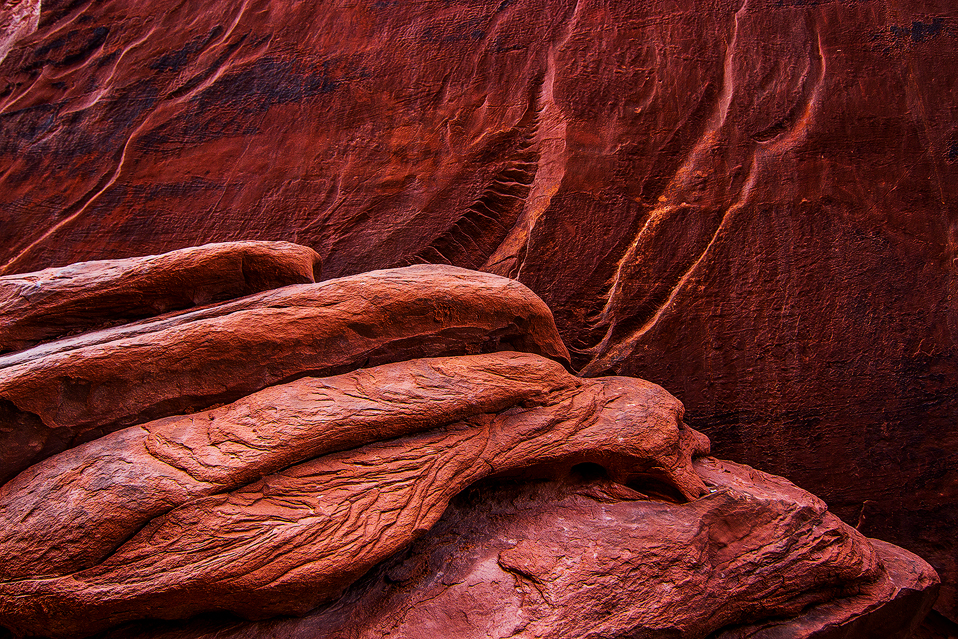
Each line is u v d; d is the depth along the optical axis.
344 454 2.73
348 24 5.66
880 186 4.54
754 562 2.93
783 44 4.98
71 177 5.46
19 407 2.56
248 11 5.89
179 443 2.56
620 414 3.37
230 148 5.38
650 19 5.23
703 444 3.80
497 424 3.11
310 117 5.38
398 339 3.18
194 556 2.28
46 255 5.21
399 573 2.68
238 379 2.86
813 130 4.70
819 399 4.29
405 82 5.36
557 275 4.67
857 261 4.42
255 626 2.40
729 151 4.77
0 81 6.00
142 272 3.20
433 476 2.77
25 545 2.28
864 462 4.23
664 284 4.58
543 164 4.93
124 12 6.13
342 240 4.99
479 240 4.88
